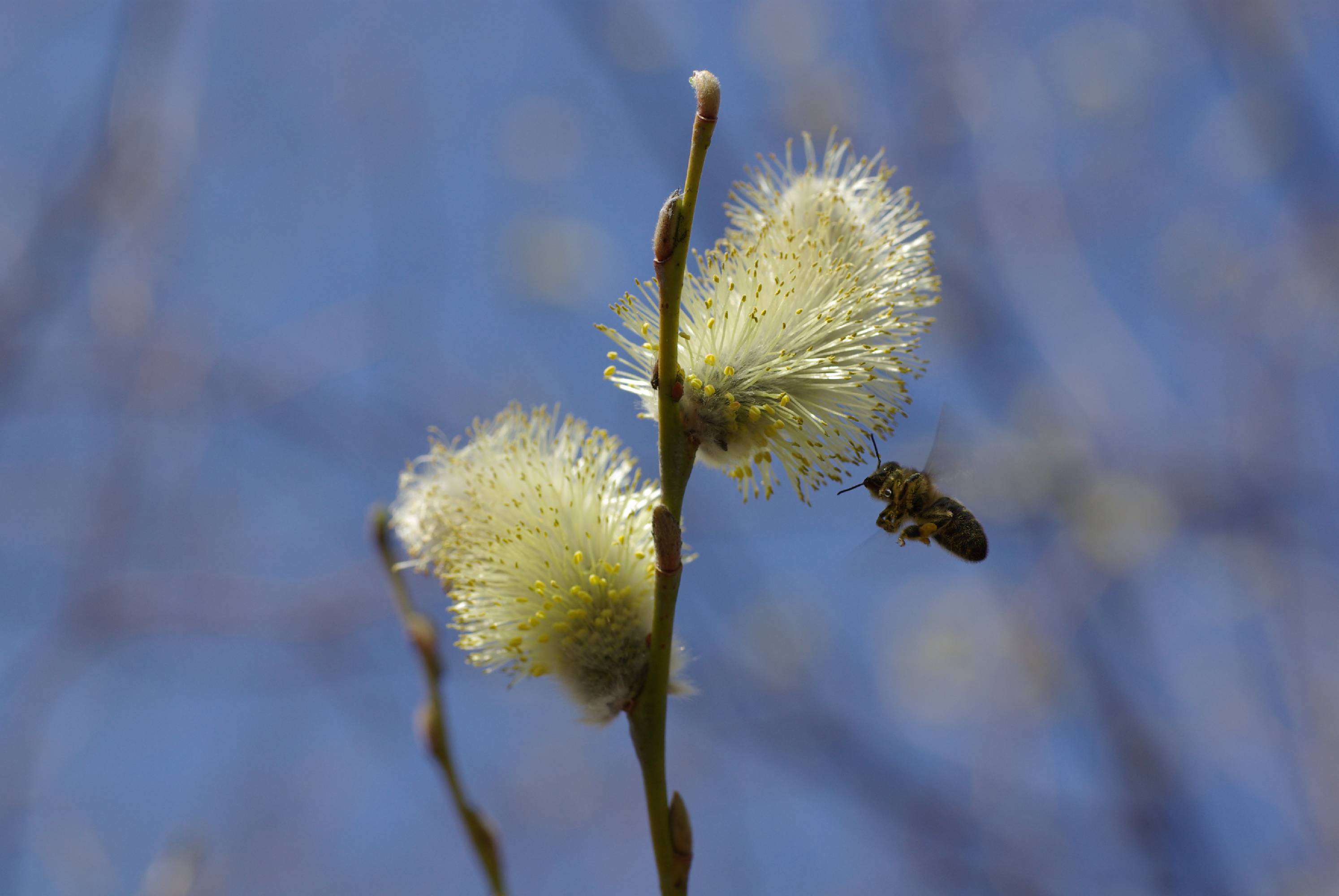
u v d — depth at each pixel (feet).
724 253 1.44
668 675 1.41
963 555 1.53
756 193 1.46
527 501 1.44
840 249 1.44
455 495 1.45
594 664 1.43
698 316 1.43
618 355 1.43
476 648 1.44
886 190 1.45
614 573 1.43
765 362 1.43
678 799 1.41
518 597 1.44
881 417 1.44
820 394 1.43
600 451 1.45
